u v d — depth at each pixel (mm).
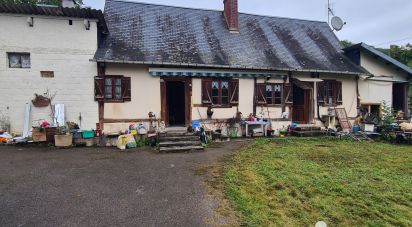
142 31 13102
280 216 4695
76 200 5176
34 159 8156
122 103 11406
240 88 12898
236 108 12844
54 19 10750
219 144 11039
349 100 14750
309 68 13359
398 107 16344
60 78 10844
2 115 10414
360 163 8320
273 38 15414
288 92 13516
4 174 6637
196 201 5184
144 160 8227
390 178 6941
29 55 10664
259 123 12617
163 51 12148
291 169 7406
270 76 13094
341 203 5348
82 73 11023
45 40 10688
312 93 14078
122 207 4898
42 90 10695
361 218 4762
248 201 5219
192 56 12266
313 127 13438
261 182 6293
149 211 4754
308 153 9523
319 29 17484
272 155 9039
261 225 4336
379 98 15305
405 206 5324
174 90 14844
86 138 10477
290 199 5426
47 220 4387
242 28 15547
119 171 7039
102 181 6254
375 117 14359
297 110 14547
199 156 8812
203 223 4363
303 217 4699
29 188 5738
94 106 11141
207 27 14734
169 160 8242
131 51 11602
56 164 7629
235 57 12992
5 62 10422
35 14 10484
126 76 11406
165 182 6219
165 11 14898
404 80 15672
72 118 10938
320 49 15586
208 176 6645
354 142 11961
